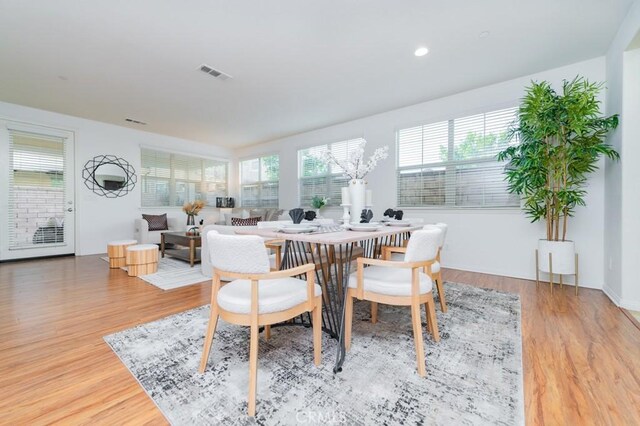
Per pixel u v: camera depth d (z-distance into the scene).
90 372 1.46
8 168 4.30
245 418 1.14
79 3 2.12
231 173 7.43
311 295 1.43
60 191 4.77
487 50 2.80
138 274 3.47
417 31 2.49
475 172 3.78
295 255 2.24
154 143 5.92
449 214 3.98
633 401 1.23
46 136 4.61
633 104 2.39
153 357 1.61
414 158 4.32
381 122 4.65
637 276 2.37
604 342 1.78
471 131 3.80
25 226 4.47
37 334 1.89
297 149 5.99
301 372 1.45
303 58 2.94
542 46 2.74
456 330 1.95
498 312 2.29
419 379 1.39
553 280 3.22
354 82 3.51
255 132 5.85
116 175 5.36
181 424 1.11
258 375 1.42
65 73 3.26
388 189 4.55
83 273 3.61
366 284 1.60
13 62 3.00
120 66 3.10
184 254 4.41
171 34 2.52
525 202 3.14
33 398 1.26
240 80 3.45
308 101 4.13
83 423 1.11
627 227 2.40
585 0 2.12
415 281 1.48
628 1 2.14
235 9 2.20
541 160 2.79
